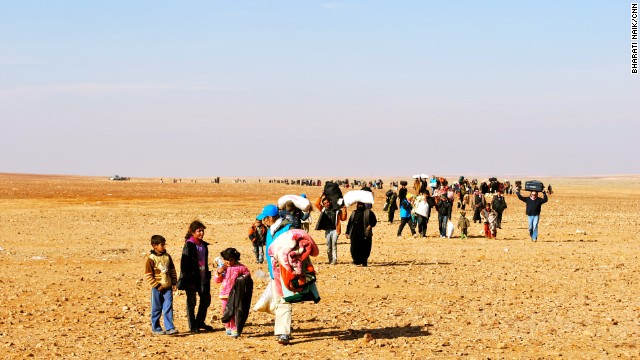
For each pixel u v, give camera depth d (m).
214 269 19.08
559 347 10.45
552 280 17.22
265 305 11.11
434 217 42.19
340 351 10.32
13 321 12.52
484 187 44.22
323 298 14.75
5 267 19.67
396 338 11.08
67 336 11.39
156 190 83.75
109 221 37.47
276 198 65.38
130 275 18.31
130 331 11.78
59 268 19.58
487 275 18.06
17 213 42.62
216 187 101.62
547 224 37.31
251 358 10.01
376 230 33.25
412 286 16.28
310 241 10.77
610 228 34.62
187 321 12.59
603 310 13.30
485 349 10.34
